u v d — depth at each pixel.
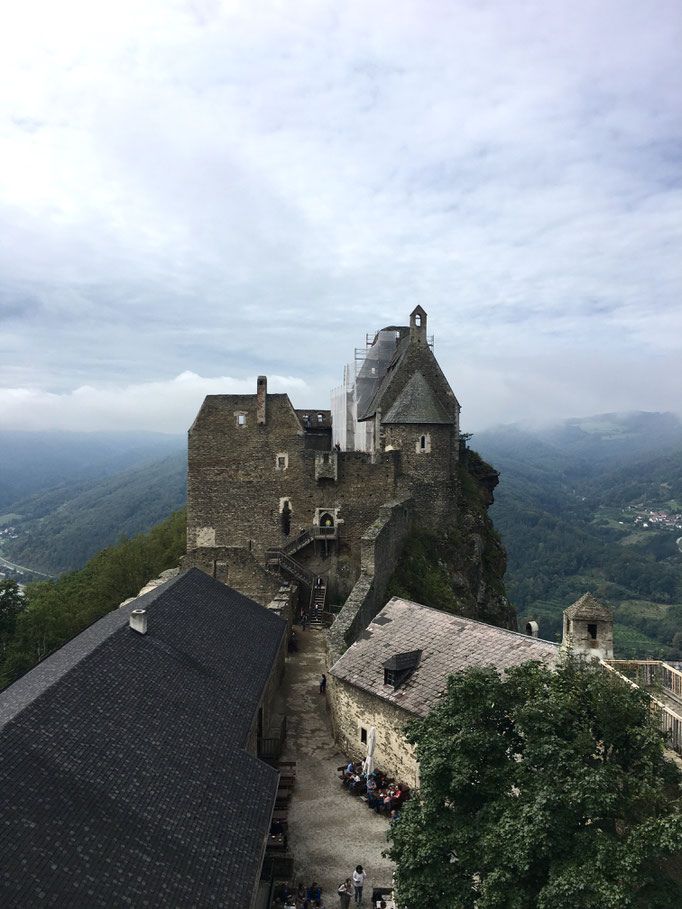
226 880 14.92
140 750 17.81
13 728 15.82
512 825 12.65
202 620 28.78
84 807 14.67
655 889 11.47
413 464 51.44
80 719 17.64
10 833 12.84
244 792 18.53
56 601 63.38
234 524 52.47
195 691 22.52
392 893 18.69
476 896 13.22
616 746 13.93
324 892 19.39
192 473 52.50
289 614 40.12
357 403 61.03
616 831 13.34
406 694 24.36
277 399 52.06
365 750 25.95
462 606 47.38
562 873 11.72
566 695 14.46
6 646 56.44
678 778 13.35
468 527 53.53
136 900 13.07
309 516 51.84
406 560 46.88
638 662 18.86
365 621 37.19
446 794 14.61
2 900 11.41
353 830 22.17
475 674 15.64
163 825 15.55
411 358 53.16
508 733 15.05
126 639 23.16
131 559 74.00
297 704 32.09
